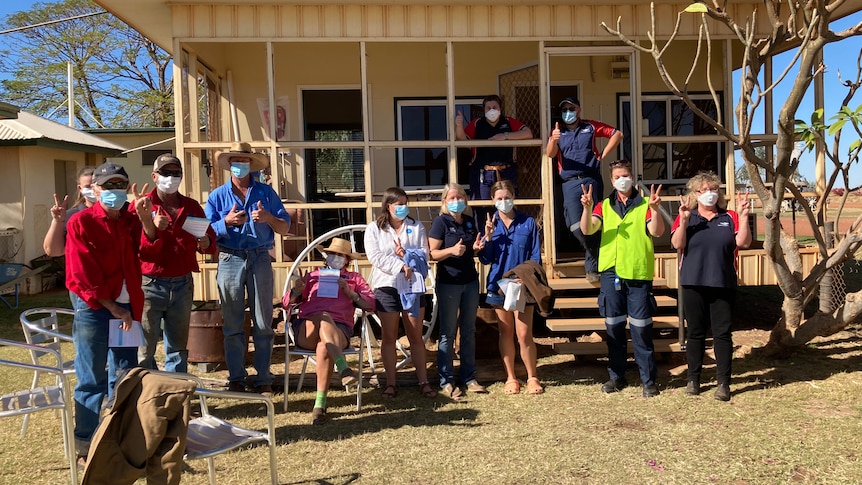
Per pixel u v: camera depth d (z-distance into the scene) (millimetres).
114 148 15398
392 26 6844
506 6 6945
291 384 5605
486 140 6832
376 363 6371
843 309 5555
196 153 7258
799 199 5656
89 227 3771
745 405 4859
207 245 4859
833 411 4684
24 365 3400
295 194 8906
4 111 12477
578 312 6770
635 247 5117
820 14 4344
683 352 6047
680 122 9188
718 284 4898
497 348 6453
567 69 9039
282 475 3793
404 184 9117
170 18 7305
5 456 4121
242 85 8859
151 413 2744
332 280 4984
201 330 6086
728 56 7121
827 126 4801
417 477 3752
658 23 7055
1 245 11641
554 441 4230
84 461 3871
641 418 4633
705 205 5027
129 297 3928
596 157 6301
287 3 6746
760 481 3625
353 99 9039
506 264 5355
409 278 5238
